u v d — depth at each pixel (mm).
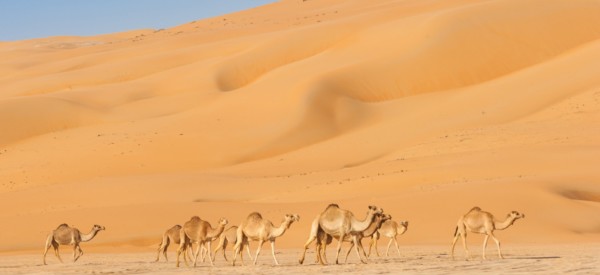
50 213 99312
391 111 186875
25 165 168750
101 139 178625
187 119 186000
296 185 124000
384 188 108062
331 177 126000
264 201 110562
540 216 85000
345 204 92062
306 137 174125
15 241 88625
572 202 88250
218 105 194250
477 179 106875
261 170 149875
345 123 181125
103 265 56375
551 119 152375
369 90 198875
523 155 116688
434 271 43500
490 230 52031
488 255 57750
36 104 197500
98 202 119062
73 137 183500
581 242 75438
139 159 165625
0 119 190250
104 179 133750
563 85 171625
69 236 60250
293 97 187375
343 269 46000
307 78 197250
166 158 166000
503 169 110688
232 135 174750
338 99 188500
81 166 163750
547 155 115375
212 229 52906
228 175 142875
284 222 50250
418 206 88875
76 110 197875
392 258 56844
